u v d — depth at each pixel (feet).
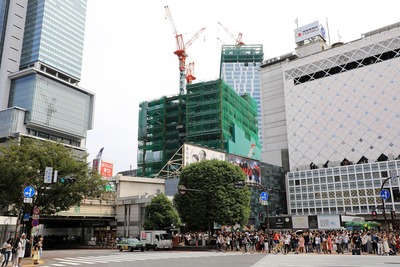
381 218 222.89
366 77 257.96
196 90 331.36
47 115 407.23
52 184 98.99
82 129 453.58
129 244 119.65
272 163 304.09
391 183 223.92
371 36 263.49
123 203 190.80
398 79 241.96
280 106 314.96
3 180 97.04
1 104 409.49
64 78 458.09
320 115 275.18
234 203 134.41
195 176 139.13
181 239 135.13
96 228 212.02
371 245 88.12
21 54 438.40
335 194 246.47
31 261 77.46
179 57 486.79
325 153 265.75
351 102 261.44
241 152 326.44
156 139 352.90
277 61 327.67
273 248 98.84
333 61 279.69
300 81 295.48
